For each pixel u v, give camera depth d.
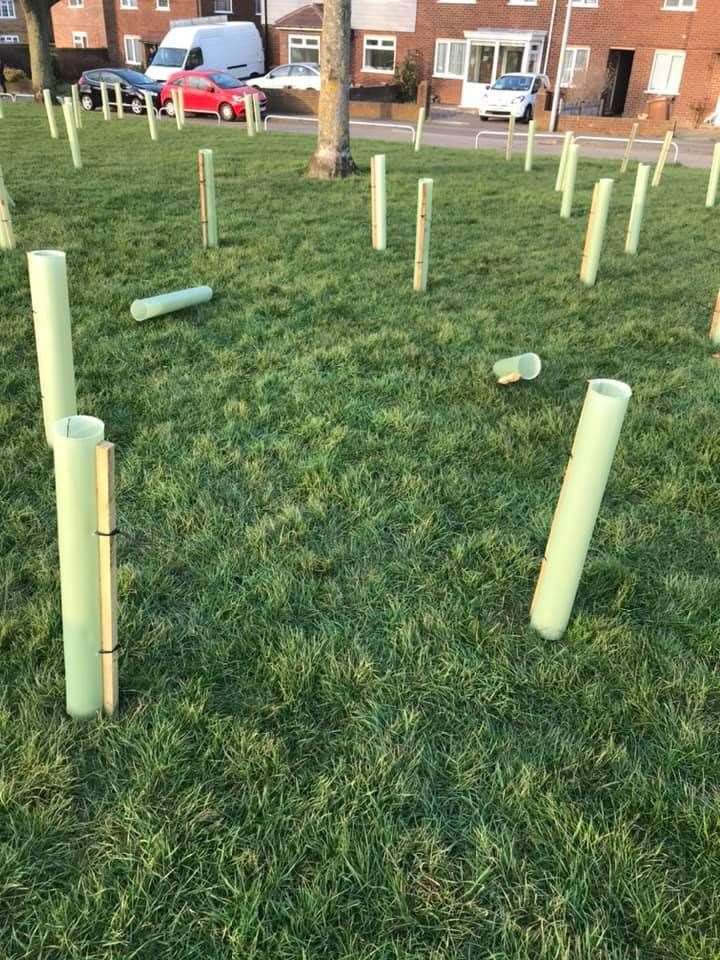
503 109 28.53
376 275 7.62
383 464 4.17
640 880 2.13
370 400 4.92
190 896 2.07
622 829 2.25
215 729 2.52
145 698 2.65
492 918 2.05
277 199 11.25
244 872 2.13
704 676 2.83
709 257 9.02
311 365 5.39
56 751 2.40
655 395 5.12
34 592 3.14
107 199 10.52
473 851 2.21
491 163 16.19
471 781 2.39
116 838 2.19
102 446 2.11
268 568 3.29
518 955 1.96
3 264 7.28
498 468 4.21
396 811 2.32
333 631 2.97
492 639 2.97
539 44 33.22
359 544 3.53
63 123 20.06
